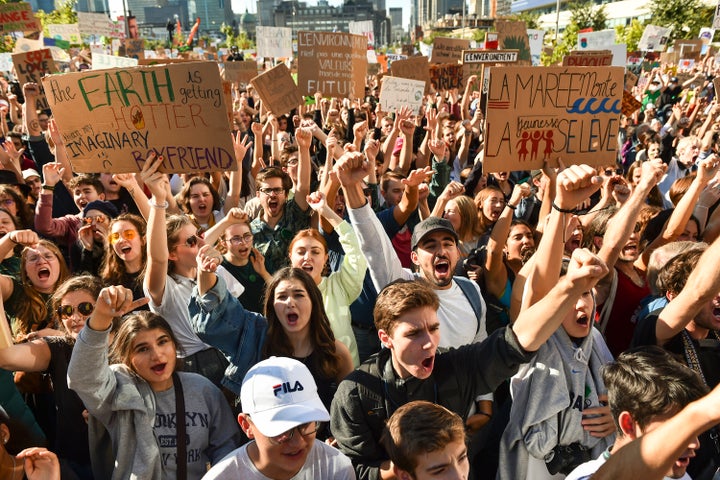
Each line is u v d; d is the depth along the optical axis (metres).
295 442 2.30
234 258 4.41
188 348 3.78
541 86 3.31
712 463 2.58
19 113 12.35
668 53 23.14
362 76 9.10
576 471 2.23
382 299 2.64
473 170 7.02
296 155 6.54
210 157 3.50
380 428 2.62
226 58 24.59
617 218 2.90
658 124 10.14
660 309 3.08
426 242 3.49
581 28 42.75
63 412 3.04
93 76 3.48
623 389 2.22
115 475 2.73
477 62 10.97
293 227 5.32
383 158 7.75
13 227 5.14
